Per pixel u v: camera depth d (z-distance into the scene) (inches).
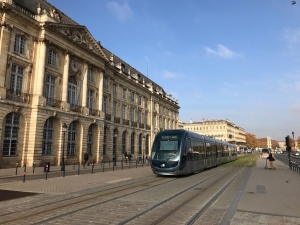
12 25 998.4
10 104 971.9
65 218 284.5
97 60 1482.5
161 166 716.0
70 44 1266.0
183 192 462.9
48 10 1264.8
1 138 945.5
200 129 5428.2
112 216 293.7
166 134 781.9
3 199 390.6
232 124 5821.9
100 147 1469.0
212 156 1111.6
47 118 1106.7
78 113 1284.4
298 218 283.3
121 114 1835.6
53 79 1185.4
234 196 422.3
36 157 1038.4
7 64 979.3
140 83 2188.7
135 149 2015.3
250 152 5536.4
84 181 621.0
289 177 711.7
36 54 1104.8
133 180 647.1
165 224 264.8
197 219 283.3
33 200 385.1
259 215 294.5
